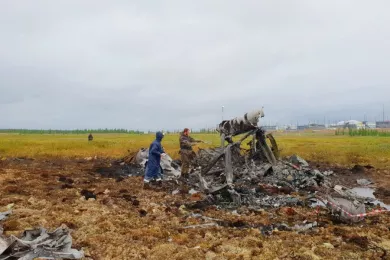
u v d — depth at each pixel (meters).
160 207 10.53
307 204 11.05
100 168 19.73
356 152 26.92
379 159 22.88
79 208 10.17
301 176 14.16
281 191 12.76
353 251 6.91
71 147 34.38
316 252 6.83
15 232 7.62
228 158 13.88
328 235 7.93
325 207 10.64
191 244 7.34
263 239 7.66
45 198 11.47
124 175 17.70
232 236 7.87
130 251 6.86
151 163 14.74
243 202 11.30
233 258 6.52
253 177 13.98
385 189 13.91
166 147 33.31
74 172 18.20
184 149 15.66
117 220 8.98
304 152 27.08
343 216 9.05
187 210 10.41
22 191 12.31
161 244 7.23
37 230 7.23
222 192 11.68
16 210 9.64
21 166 20.52
